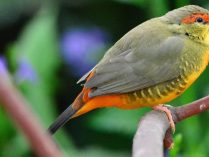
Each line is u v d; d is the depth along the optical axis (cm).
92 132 1313
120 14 1427
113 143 1242
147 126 379
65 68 1384
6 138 984
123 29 1426
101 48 1377
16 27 1480
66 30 1448
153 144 264
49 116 1111
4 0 1442
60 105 1407
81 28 1434
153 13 1046
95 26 1443
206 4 1255
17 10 1448
